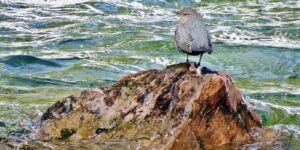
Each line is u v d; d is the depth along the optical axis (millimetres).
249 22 22234
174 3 24406
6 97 14781
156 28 21438
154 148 10312
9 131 11953
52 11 23047
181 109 10703
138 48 19516
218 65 18406
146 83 11234
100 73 17312
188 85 10906
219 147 10797
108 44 19938
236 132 11094
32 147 10859
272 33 21109
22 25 21562
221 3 24734
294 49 19562
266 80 17188
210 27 21703
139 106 10984
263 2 24859
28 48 19500
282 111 13969
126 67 17859
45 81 16438
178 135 10383
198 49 10570
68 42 20047
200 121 10688
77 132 11039
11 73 16969
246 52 19297
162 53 19125
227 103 10953
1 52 18969
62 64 17969
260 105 14375
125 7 23594
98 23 21859
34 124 11875
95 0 23969
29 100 14531
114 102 11172
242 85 16453
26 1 23984
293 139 11859
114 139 10711
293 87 16266
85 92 11469
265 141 11305
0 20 21969
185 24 10852
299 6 24234
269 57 18969
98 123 11023
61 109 11461
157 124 10664
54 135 11141
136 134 10648
